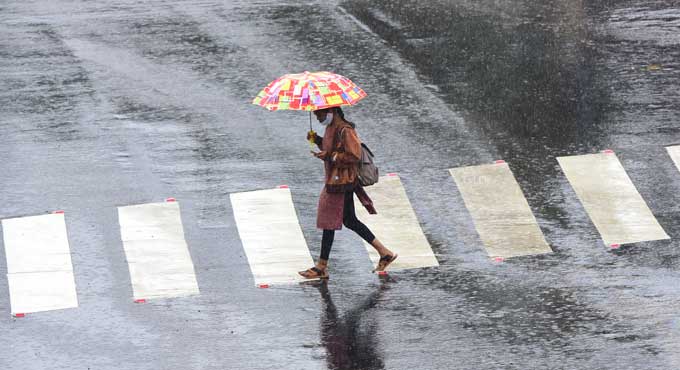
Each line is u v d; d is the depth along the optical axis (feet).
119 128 143.64
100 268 115.24
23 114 147.43
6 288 111.86
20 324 106.01
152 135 141.79
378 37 171.94
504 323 104.12
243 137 141.38
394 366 96.73
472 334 102.22
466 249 118.62
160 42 171.94
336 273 114.42
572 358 97.55
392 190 129.08
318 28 176.45
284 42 170.50
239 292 111.04
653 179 130.82
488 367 96.22
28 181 131.44
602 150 136.77
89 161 135.64
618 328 102.68
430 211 125.49
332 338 102.06
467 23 177.99
